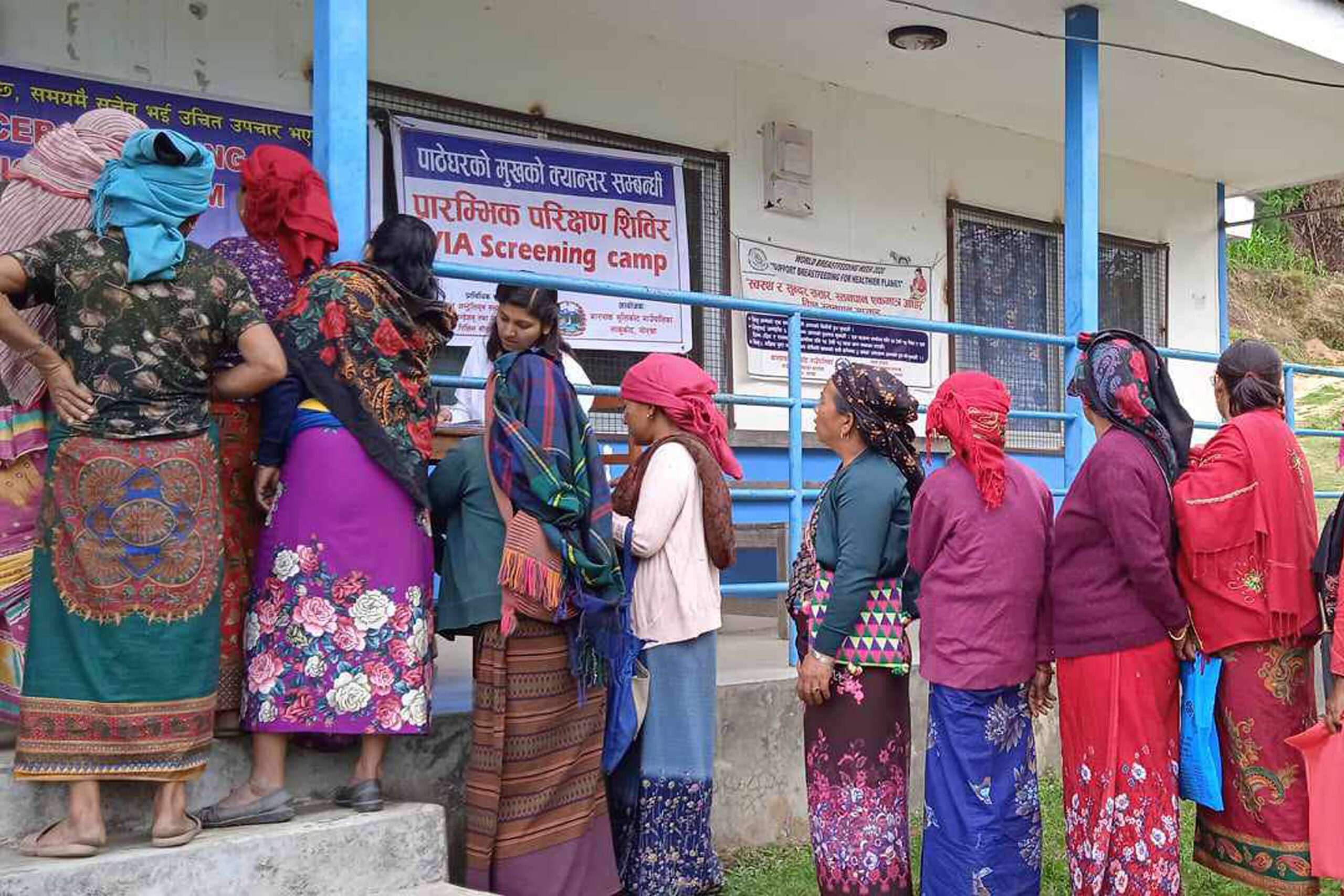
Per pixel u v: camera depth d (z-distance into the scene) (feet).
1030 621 10.80
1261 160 31.22
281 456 9.81
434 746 11.53
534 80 21.38
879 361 26.08
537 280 12.92
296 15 19.13
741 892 12.54
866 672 11.03
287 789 10.00
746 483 22.08
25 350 8.45
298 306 9.82
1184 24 21.89
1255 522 10.56
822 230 25.20
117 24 17.56
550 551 10.36
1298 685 10.80
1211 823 11.23
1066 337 20.59
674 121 23.11
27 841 8.79
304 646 9.57
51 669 8.58
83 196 9.10
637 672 11.45
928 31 22.07
